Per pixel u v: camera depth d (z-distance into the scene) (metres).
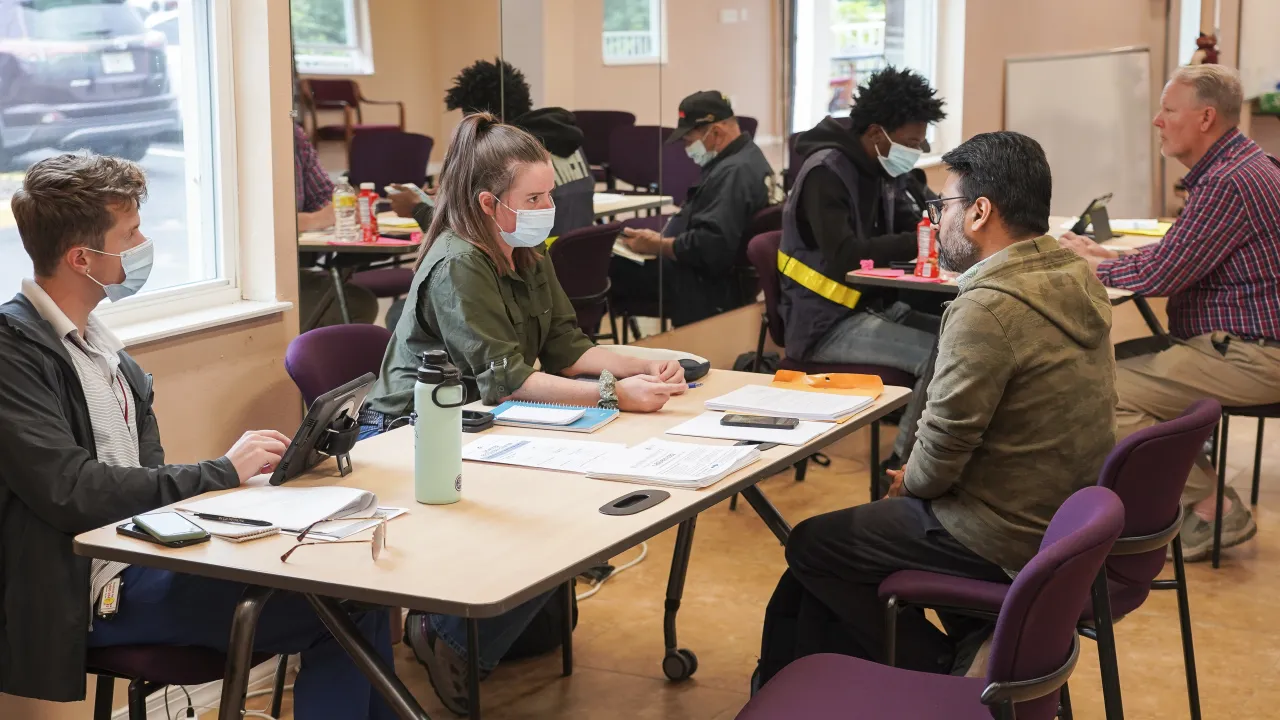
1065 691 2.09
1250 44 7.76
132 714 1.97
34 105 2.44
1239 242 3.47
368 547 1.65
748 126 4.88
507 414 2.34
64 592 1.89
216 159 2.82
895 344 4.02
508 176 2.46
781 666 2.55
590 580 3.45
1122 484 2.11
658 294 4.46
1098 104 7.32
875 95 4.14
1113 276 3.71
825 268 4.11
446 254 2.50
